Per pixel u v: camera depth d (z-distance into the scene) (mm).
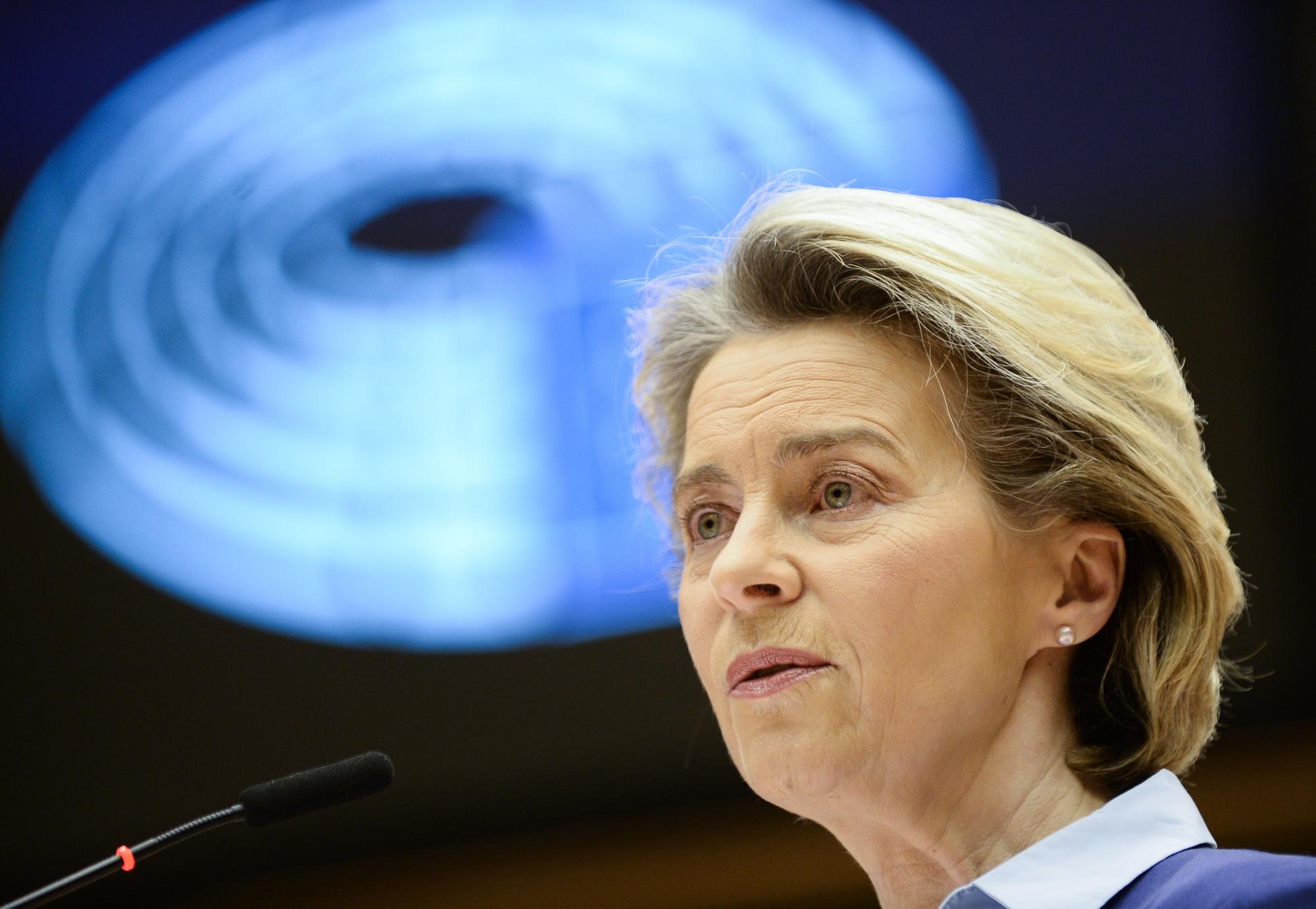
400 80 16359
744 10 15922
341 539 15836
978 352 5777
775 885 15094
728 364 6195
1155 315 15133
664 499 7613
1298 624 14672
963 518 5633
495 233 15953
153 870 15984
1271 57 15250
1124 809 5484
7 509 16391
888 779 5559
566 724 15414
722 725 5914
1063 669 5922
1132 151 15352
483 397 15781
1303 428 14883
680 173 15734
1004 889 5297
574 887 15297
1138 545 5941
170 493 16219
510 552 15625
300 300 16203
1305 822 14234
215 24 16844
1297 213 15078
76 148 16750
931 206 6215
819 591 5594
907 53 15633
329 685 15742
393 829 15695
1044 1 15586
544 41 16219
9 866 15953
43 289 16641
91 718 16094
